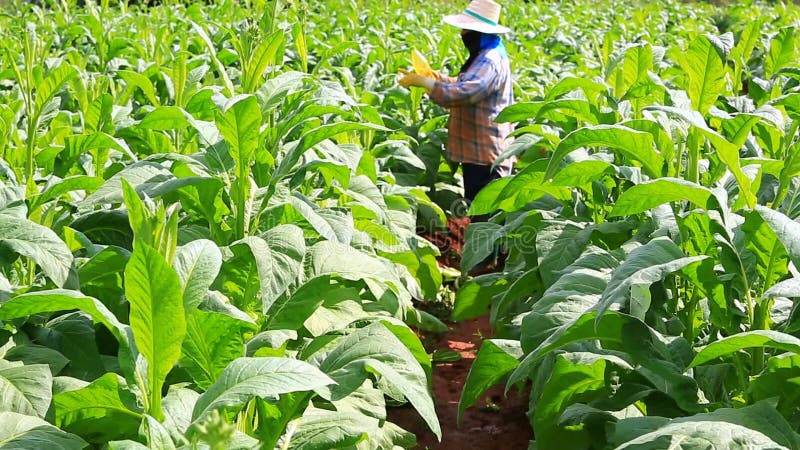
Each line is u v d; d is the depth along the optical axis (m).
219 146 3.61
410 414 4.60
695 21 15.73
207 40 3.97
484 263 6.89
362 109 4.70
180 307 2.18
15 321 2.85
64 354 2.87
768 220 2.55
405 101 7.42
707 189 2.82
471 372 3.41
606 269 3.38
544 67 9.79
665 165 3.27
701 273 2.79
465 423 4.53
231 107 3.16
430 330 5.40
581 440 3.36
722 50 3.20
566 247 3.97
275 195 3.68
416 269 4.95
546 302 3.14
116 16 10.85
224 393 2.15
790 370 2.57
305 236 3.89
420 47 9.44
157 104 4.72
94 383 2.44
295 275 2.99
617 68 4.46
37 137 4.55
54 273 2.67
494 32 6.61
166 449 2.01
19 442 2.15
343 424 2.91
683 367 2.86
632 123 3.39
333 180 4.63
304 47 4.58
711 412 2.52
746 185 2.85
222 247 3.12
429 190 7.38
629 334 2.83
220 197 3.45
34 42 3.97
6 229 2.73
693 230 3.08
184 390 2.49
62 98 6.11
